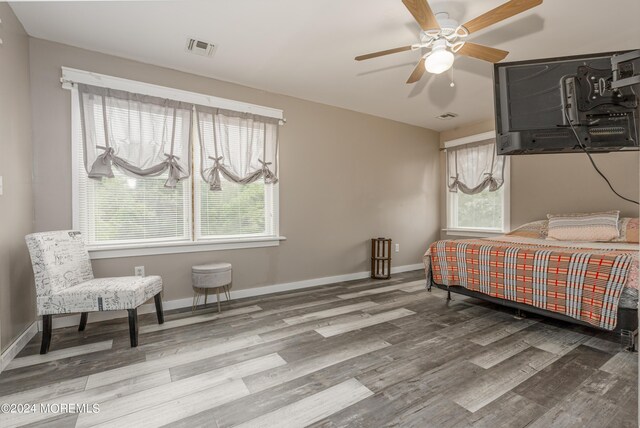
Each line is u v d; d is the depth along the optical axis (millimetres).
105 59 2801
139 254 2938
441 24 2139
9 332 2057
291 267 3871
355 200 4449
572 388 1674
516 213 4461
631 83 990
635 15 2273
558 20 2338
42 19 2297
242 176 3441
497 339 2318
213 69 3117
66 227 2639
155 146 2959
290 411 1497
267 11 2232
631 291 2037
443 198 5414
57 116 2607
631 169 3463
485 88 3615
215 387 1706
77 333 2473
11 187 2145
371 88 3613
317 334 2434
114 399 1602
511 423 1404
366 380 1767
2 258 1995
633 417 1438
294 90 3670
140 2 2121
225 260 3400
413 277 4562
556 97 1466
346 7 2189
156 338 2369
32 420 1441
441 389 1674
